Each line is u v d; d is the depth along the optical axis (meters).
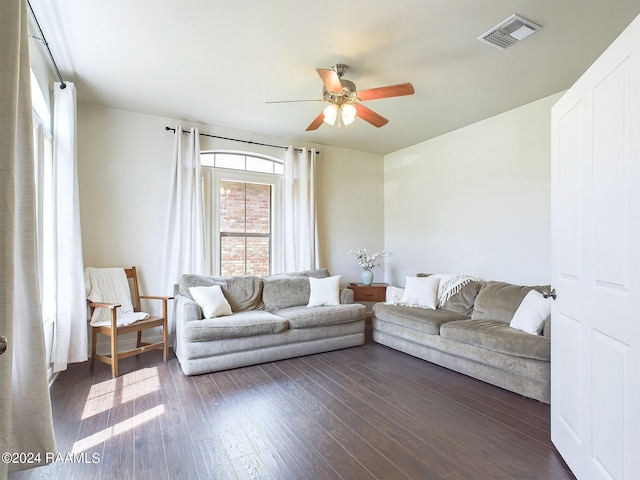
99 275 3.52
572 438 1.75
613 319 1.41
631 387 1.29
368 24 2.32
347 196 5.36
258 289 4.11
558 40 2.49
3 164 1.19
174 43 2.55
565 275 1.88
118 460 1.85
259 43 2.55
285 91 3.37
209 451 1.94
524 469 1.79
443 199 4.65
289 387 2.84
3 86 1.20
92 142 3.69
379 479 1.71
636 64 1.30
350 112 2.85
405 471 1.77
